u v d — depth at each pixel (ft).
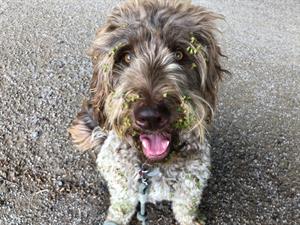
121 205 1.47
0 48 2.12
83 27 2.28
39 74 2.01
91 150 1.71
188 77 1.20
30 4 2.42
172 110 1.14
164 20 1.19
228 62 2.13
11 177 1.64
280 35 2.34
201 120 1.21
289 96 1.98
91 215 1.56
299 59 2.19
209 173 1.47
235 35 2.31
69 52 2.12
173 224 1.55
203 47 1.20
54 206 1.57
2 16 2.32
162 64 1.16
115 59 1.21
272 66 2.13
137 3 1.25
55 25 2.28
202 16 1.23
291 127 1.85
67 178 1.65
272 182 1.66
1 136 1.76
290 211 1.59
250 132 1.82
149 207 1.59
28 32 2.23
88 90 1.94
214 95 1.29
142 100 1.12
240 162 1.72
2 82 1.96
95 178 1.65
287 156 1.75
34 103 1.88
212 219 1.56
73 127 1.70
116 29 1.21
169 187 1.40
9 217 1.54
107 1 2.49
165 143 1.23
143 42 1.19
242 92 1.98
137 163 1.35
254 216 1.57
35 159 1.70
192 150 1.33
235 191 1.63
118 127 1.21
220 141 1.78
